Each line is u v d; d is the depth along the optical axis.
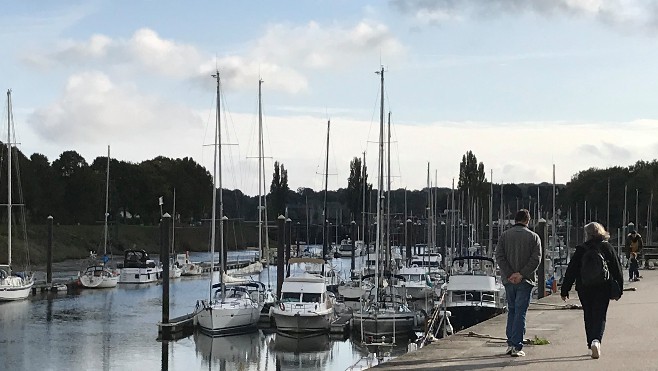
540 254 14.55
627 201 157.00
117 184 174.50
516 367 13.56
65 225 150.12
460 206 133.00
